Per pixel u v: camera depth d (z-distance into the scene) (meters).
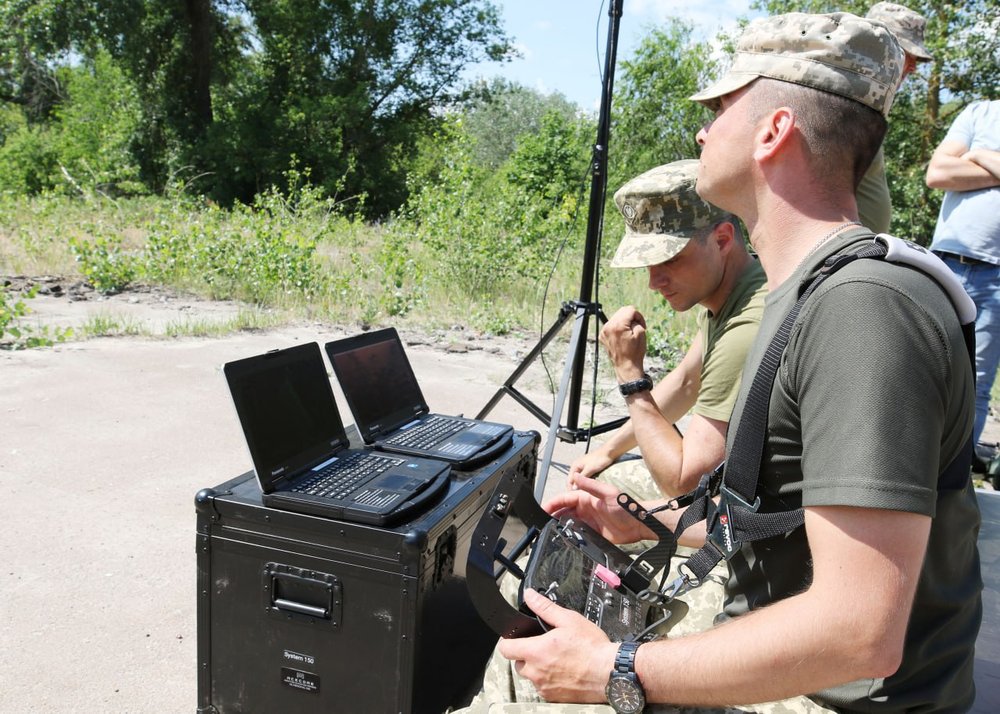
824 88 1.35
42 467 4.03
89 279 8.89
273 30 27.55
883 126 1.38
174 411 5.01
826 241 1.35
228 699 2.10
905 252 1.22
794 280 1.36
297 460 2.16
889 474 1.11
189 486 3.95
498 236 10.01
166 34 25.70
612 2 3.65
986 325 3.87
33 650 2.60
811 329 1.24
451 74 28.98
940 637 1.36
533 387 6.14
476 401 5.68
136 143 25.53
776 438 1.37
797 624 1.18
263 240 9.16
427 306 8.66
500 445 2.60
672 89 18.97
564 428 4.02
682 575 1.58
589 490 2.24
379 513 1.89
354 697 1.97
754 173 1.42
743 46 1.45
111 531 3.44
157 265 9.28
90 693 2.42
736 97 1.44
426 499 2.06
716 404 2.22
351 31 27.48
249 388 2.06
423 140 29.42
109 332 6.83
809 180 1.38
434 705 2.09
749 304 2.25
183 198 14.57
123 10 24.44
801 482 1.36
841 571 1.15
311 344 2.40
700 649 1.30
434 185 12.26
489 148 49.12
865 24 1.36
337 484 2.08
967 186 3.83
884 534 1.12
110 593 2.97
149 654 2.64
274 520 1.96
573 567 1.76
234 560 2.02
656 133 19.44
